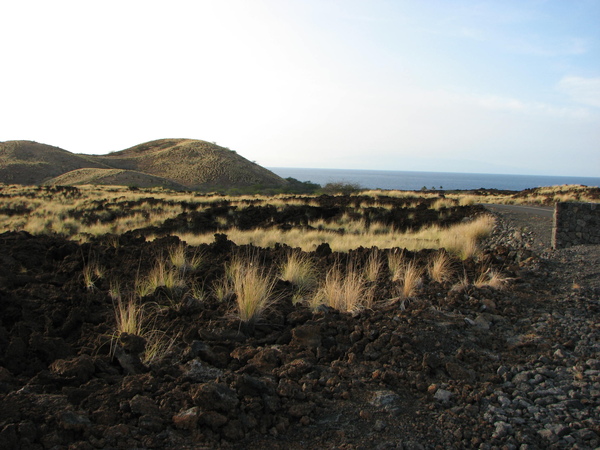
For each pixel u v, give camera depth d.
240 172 89.25
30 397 3.28
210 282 6.70
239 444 3.16
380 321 5.36
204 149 101.88
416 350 4.73
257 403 3.46
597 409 3.73
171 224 19.73
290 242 14.78
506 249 9.26
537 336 5.22
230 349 4.64
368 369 4.32
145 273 7.00
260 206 23.75
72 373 3.76
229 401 3.38
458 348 4.89
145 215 23.50
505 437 3.35
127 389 3.56
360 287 6.45
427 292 6.60
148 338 4.61
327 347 4.78
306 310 5.70
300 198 28.38
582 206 11.38
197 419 3.20
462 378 4.25
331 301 5.97
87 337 4.67
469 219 19.03
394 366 4.41
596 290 6.70
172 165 94.06
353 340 4.86
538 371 4.41
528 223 16.34
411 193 33.53
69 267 6.95
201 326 4.98
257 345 4.78
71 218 22.45
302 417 3.48
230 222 20.77
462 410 3.71
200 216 21.81
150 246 8.92
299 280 7.10
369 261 8.16
